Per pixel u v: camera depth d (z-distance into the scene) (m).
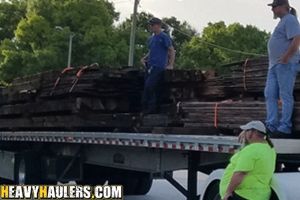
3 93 13.55
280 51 6.75
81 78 10.23
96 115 9.85
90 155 10.42
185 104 8.20
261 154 5.75
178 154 7.86
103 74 10.02
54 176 11.43
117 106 10.23
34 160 12.14
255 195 5.77
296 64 6.83
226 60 52.97
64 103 10.53
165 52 9.59
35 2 44.53
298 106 6.82
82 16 44.38
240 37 55.69
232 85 8.36
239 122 7.21
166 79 9.53
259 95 8.02
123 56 43.56
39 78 11.62
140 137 8.23
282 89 6.74
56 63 42.22
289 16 6.71
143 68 10.38
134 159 8.94
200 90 9.32
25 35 43.22
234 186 5.74
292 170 6.80
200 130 7.79
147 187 12.12
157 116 8.70
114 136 8.89
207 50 54.06
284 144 6.35
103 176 11.36
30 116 12.17
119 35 44.81
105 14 45.06
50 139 11.15
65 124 10.60
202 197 6.72
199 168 7.53
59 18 43.91
